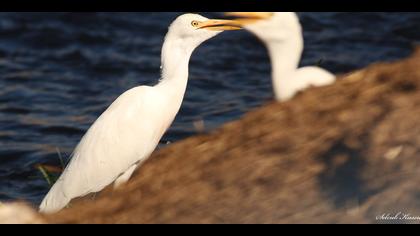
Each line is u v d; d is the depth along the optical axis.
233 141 11.09
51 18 27.28
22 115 21.36
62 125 20.50
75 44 25.81
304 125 10.90
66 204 13.97
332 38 25.27
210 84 22.70
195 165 10.87
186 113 20.72
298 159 10.27
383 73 11.55
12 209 10.71
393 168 9.71
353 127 10.52
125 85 23.30
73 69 24.33
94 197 14.30
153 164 11.31
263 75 23.34
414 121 10.26
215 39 25.48
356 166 9.88
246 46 25.00
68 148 19.11
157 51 25.25
